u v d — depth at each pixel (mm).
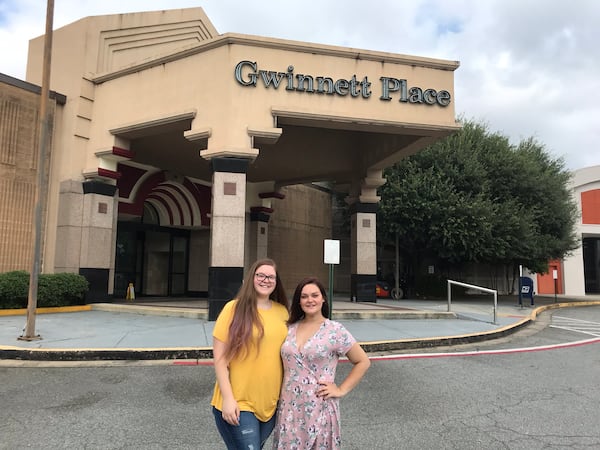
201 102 11898
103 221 14016
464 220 20328
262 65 11797
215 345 2820
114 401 5621
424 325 11570
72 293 12867
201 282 19797
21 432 4605
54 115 13992
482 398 5926
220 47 11789
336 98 12102
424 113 12555
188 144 15203
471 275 27281
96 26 14375
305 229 24953
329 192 27453
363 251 16609
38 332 9250
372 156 15992
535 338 10930
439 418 5156
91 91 14125
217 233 11250
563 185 24969
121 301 15625
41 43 15078
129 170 15883
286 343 2789
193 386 6285
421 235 21625
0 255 12672
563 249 24422
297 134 16781
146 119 12688
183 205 19062
